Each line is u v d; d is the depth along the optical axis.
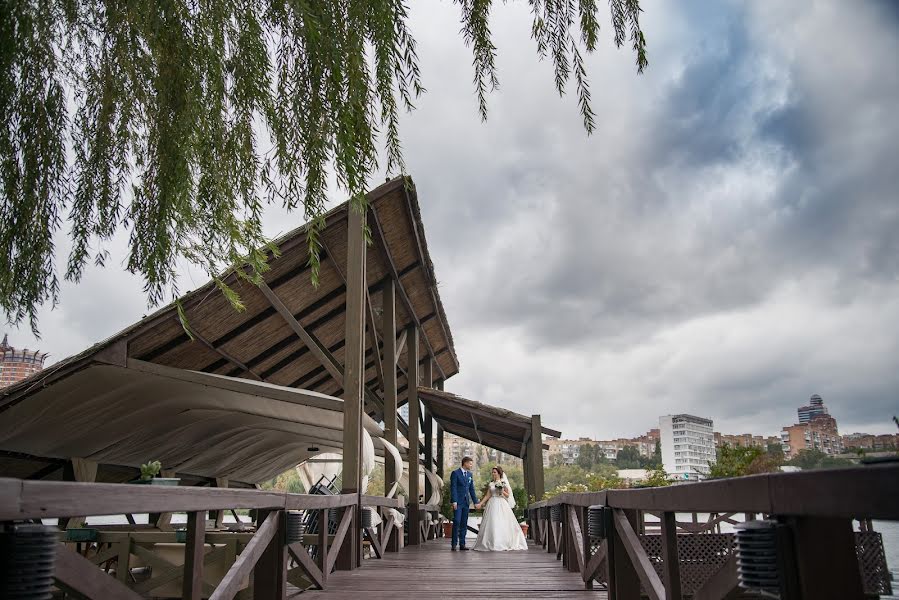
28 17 2.14
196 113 2.53
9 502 1.36
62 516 1.54
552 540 8.97
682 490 2.04
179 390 7.21
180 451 10.32
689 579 4.73
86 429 7.78
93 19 2.45
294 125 2.57
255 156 2.77
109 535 5.25
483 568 6.48
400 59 2.34
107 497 1.72
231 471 13.29
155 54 2.46
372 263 9.59
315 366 11.09
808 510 1.23
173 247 2.84
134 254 2.73
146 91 2.57
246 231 2.88
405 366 14.80
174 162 2.58
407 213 8.66
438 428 17.89
